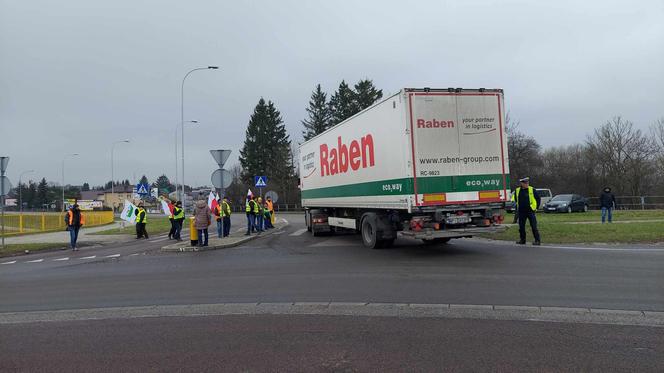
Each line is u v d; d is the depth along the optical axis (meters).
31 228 30.20
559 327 5.39
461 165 11.20
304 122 69.88
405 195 10.98
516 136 52.16
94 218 38.41
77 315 6.73
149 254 14.74
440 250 12.38
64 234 25.66
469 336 5.15
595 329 5.29
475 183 11.29
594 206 39.44
